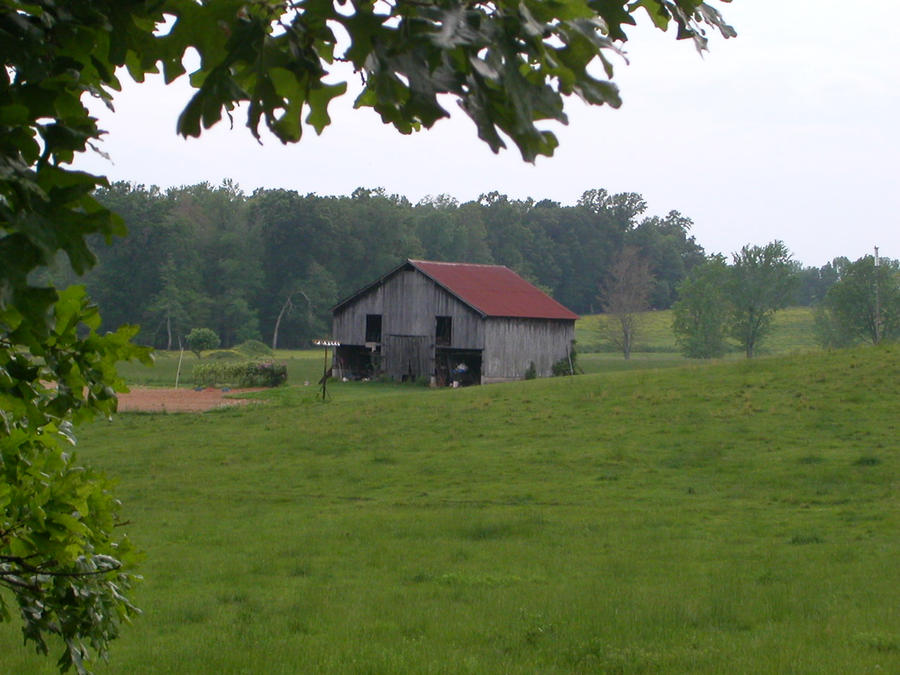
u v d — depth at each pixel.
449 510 29.33
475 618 16.92
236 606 18.16
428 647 15.09
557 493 31.61
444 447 41.09
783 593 18.41
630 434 41.34
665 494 30.83
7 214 3.06
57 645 14.77
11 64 3.28
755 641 15.22
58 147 3.47
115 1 3.40
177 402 65.12
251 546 24.45
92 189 3.32
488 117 2.80
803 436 38.72
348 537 25.48
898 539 23.58
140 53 3.50
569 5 3.01
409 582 20.30
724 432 40.41
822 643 15.19
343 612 17.53
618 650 14.55
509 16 2.88
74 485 5.71
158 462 39.88
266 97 3.12
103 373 5.13
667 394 48.91
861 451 35.53
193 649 14.81
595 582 19.83
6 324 4.20
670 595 18.48
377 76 2.82
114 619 6.30
